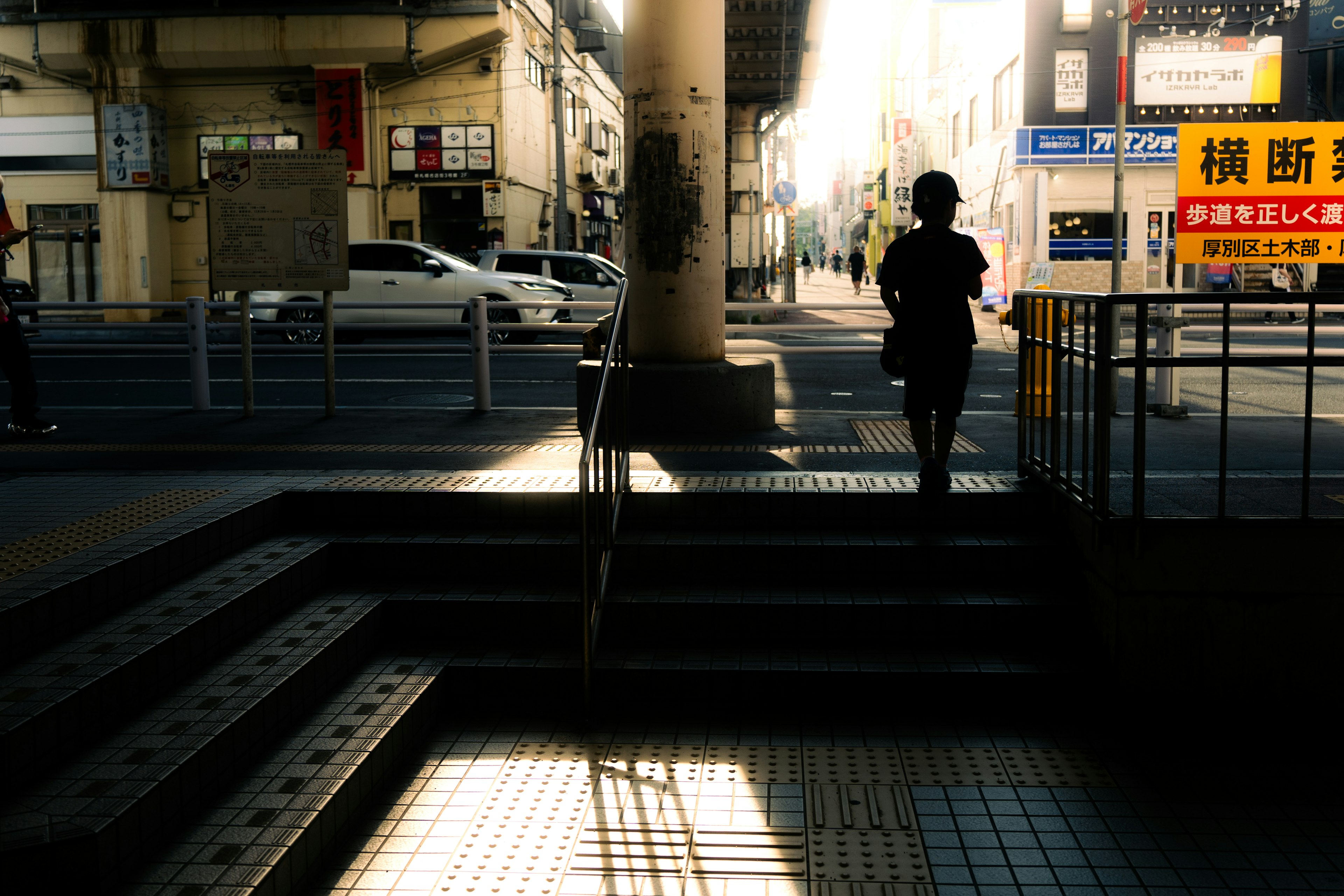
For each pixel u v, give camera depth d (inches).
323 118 1046.4
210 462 242.2
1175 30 1099.3
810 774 141.3
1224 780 141.4
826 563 179.0
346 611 164.2
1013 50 1154.7
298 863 110.3
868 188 2586.1
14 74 1092.5
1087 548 167.0
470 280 644.1
